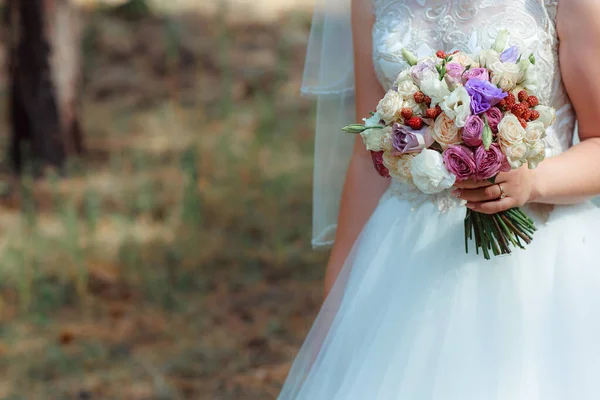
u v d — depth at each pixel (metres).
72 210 6.02
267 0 12.79
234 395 4.50
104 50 10.68
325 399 2.24
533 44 2.10
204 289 5.79
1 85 9.52
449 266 2.14
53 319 5.46
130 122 9.08
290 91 9.88
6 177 7.61
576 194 2.07
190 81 10.12
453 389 2.02
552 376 2.02
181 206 7.03
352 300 2.29
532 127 1.86
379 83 2.40
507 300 2.08
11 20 7.73
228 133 8.25
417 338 2.10
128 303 5.64
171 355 4.96
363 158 2.49
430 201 2.24
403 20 2.25
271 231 6.62
